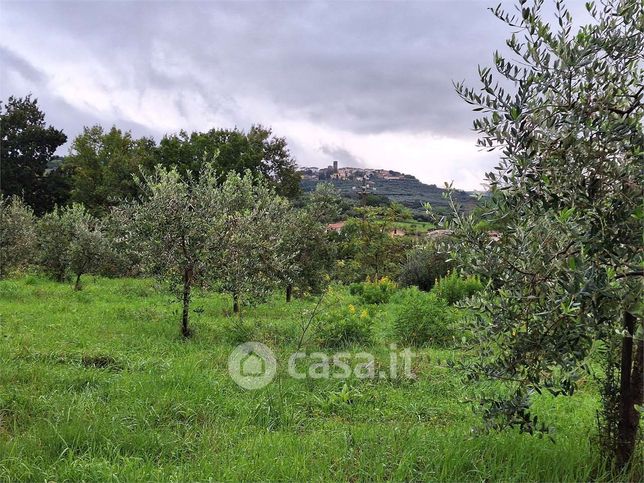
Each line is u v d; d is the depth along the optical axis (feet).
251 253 31.17
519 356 11.16
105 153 125.70
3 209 48.83
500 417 12.01
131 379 18.53
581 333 10.21
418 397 18.94
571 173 10.55
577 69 10.64
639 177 10.22
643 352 11.91
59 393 17.22
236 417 16.03
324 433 15.19
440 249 12.00
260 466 12.50
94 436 13.83
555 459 12.50
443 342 28.50
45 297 42.11
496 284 11.39
